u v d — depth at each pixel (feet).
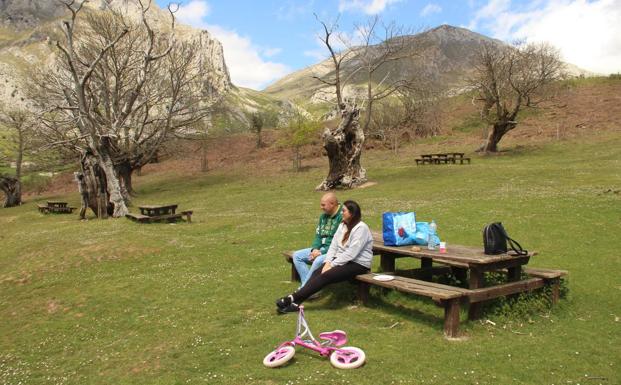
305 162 159.12
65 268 44.57
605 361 19.45
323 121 186.39
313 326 23.84
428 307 25.59
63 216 99.71
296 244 46.85
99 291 35.40
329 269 25.77
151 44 112.27
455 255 24.48
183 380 19.16
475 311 23.66
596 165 95.76
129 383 19.61
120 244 51.90
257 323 25.34
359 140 103.86
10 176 151.53
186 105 138.21
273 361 19.52
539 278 25.71
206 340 23.38
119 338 25.94
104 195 87.20
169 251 48.08
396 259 37.01
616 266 33.71
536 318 24.18
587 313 25.31
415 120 172.14
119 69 128.36
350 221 26.04
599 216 49.26
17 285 41.42
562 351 20.38
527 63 134.10
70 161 132.57
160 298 32.17
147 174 175.52
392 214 28.43
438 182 94.17
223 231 59.26
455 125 182.09
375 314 25.40
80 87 88.53
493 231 24.43
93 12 143.54
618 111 154.10
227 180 139.33
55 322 30.12
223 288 33.01
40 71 136.87
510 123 131.95
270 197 99.35
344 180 102.73
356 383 17.54
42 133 128.88
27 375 22.45
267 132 213.05
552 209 54.80
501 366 18.92
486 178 92.38
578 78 208.54
